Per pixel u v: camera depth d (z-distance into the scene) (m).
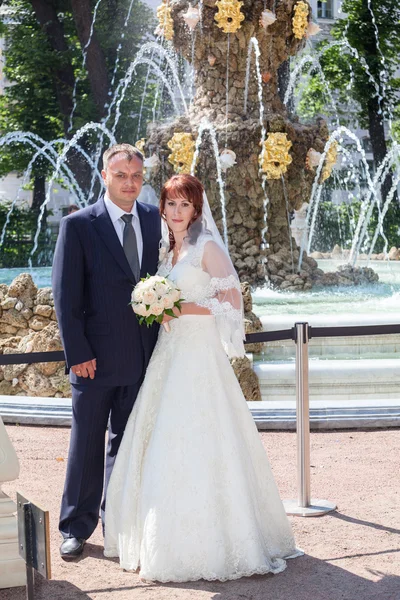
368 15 29.83
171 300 4.01
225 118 12.16
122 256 4.27
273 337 4.97
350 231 27.58
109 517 4.26
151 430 4.16
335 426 6.73
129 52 27.77
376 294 11.81
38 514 3.08
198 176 12.11
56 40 27.75
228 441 4.02
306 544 4.39
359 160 31.06
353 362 7.47
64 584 3.89
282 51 12.52
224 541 3.92
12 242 27.14
